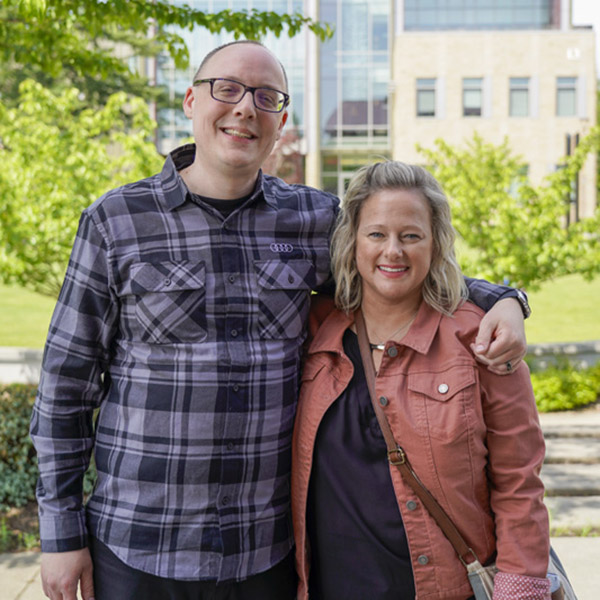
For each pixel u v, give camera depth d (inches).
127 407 81.3
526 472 78.4
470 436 77.3
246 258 84.3
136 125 301.6
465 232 359.6
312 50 1184.2
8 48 210.1
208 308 81.2
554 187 364.5
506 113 1091.9
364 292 86.3
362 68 1195.3
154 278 81.0
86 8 182.9
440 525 78.2
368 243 82.4
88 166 273.6
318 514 82.4
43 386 83.2
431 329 81.9
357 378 83.7
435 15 1171.9
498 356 77.4
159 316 80.4
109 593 80.7
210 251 82.7
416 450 78.4
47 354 83.1
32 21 191.9
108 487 81.7
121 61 227.6
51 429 82.8
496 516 80.0
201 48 1115.3
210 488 79.5
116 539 80.0
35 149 276.7
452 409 77.5
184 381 79.7
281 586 84.7
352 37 1193.4
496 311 81.4
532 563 77.1
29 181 266.5
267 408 82.0
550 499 213.3
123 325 82.8
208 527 79.5
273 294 84.3
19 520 190.4
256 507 81.7
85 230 82.2
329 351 85.0
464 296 85.3
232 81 82.2
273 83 83.9
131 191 83.5
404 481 79.0
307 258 88.1
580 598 152.2
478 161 382.6
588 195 1000.2
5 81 876.6
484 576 78.1
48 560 81.7
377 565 79.7
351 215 85.4
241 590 81.4
